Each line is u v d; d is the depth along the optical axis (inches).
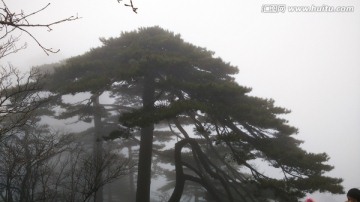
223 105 538.6
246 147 556.7
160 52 626.8
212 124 564.4
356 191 163.5
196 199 1085.1
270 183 504.7
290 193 478.6
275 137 599.2
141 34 693.9
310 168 496.1
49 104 620.1
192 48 648.4
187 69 634.8
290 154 510.9
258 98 617.0
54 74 610.9
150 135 660.1
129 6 86.2
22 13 85.9
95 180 338.3
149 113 515.8
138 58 611.5
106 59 662.5
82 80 575.5
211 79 588.1
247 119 524.4
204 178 641.0
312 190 473.4
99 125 824.3
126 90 765.3
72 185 338.3
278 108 581.0
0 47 130.0
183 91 565.0
